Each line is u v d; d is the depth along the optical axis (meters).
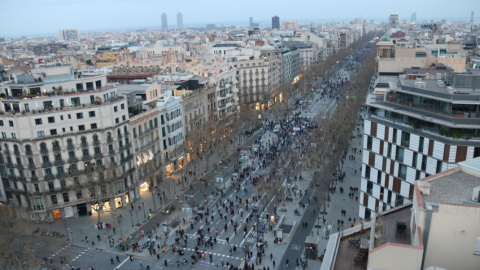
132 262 82.62
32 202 96.81
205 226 96.44
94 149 100.81
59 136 96.12
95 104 99.81
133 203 110.62
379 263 27.59
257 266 78.81
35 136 93.94
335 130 142.62
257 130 178.62
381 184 81.25
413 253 26.53
